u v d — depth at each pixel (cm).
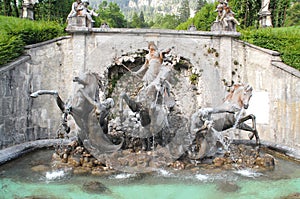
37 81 1580
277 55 1609
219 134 848
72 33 1625
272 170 809
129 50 1224
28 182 698
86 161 792
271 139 1579
